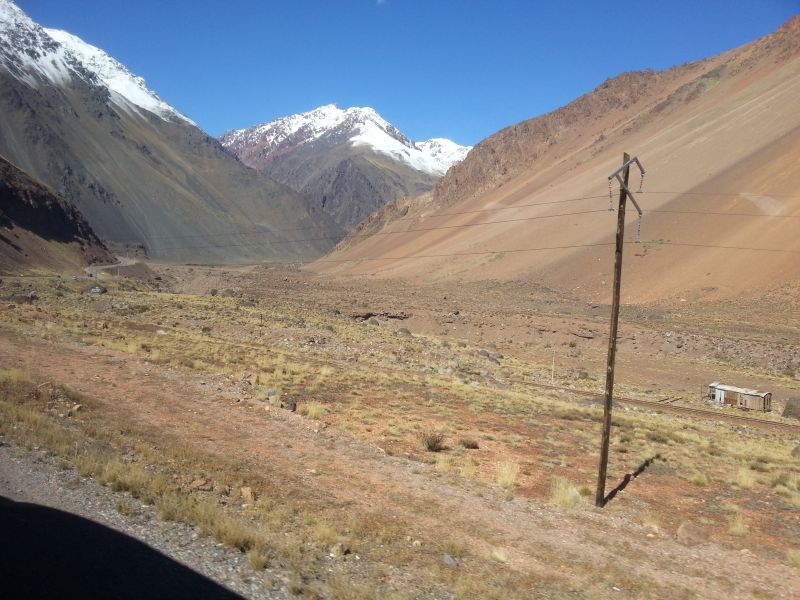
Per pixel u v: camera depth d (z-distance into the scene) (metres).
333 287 149.88
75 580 7.56
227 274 187.12
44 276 110.38
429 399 29.98
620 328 73.94
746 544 14.95
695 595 11.38
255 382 27.33
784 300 87.12
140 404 19.14
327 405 25.39
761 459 24.88
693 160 148.50
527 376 49.00
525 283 129.62
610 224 141.62
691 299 97.56
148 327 43.41
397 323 79.00
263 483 13.57
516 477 18.52
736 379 55.50
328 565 9.95
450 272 158.12
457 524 13.38
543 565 11.80
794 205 109.56
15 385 17.20
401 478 16.20
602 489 16.78
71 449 12.49
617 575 11.77
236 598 8.09
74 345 28.80
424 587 9.86
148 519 10.05
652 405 40.72
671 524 16.03
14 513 9.05
